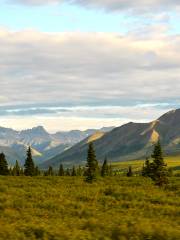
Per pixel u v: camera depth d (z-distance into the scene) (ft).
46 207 117.60
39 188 181.27
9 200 126.00
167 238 69.97
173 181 272.92
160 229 74.79
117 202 134.10
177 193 181.98
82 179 280.92
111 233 74.23
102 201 139.85
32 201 130.93
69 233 72.59
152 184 247.09
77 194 157.69
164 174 246.68
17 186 197.26
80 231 76.02
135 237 70.49
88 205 125.18
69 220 93.61
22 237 71.15
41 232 75.25
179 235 70.90
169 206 125.29
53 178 276.00
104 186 219.00
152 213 111.34
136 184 242.37
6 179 247.29
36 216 100.53
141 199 149.18
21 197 139.85
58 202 127.54
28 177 277.64
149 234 72.33
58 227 79.97
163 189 210.38
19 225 80.53
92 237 70.85
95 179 260.01
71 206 119.85
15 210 108.58
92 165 264.11
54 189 177.27
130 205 127.95
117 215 103.40
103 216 100.83
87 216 103.24
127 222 87.61
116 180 279.08
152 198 151.53
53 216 101.30
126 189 183.32
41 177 281.13
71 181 251.19
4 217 96.58
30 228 77.97
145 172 360.48
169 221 94.07
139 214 107.96
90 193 164.96
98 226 82.02
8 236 71.26
